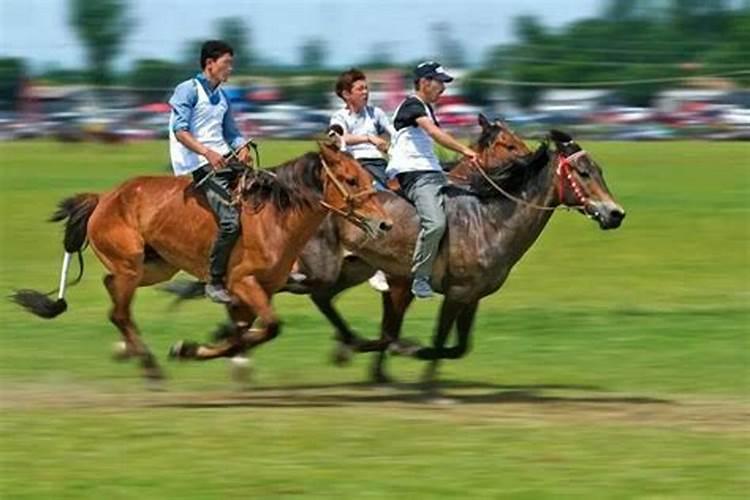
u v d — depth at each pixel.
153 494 11.26
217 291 15.35
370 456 12.47
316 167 14.92
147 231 15.88
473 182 15.61
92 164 48.41
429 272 15.48
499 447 12.84
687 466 12.13
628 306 22.98
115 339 19.97
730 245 30.19
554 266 27.69
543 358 18.59
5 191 39.84
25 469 12.04
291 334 20.47
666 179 42.53
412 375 17.47
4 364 18.03
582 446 12.91
